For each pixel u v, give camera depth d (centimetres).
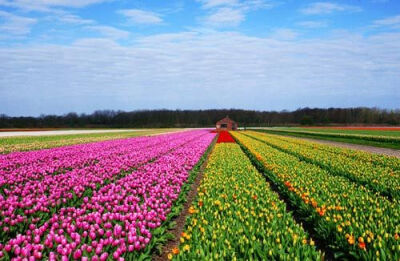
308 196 1102
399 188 1239
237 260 638
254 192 1173
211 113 19175
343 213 916
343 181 1448
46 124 14700
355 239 747
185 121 17812
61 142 3919
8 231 808
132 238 707
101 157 2272
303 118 17312
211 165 1939
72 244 672
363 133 7525
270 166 1817
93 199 1031
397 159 2269
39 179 1470
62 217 862
